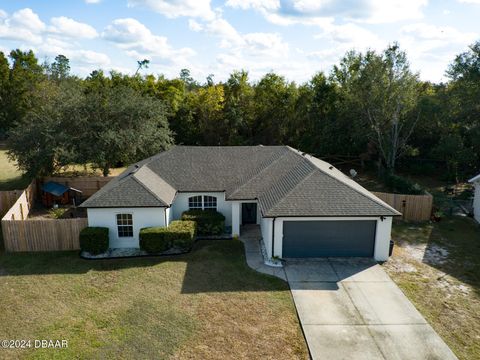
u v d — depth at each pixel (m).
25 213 22.92
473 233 20.88
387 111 31.59
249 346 10.93
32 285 14.61
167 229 17.69
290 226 16.67
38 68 65.81
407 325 12.01
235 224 19.50
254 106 43.69
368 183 32.59
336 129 37.00
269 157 23.94
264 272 15.64
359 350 10.79
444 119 32.78
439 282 14.96
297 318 12.38
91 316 12.41
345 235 16.94
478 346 11.02
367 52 31.31
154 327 11.78
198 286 14.44
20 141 26.16
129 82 47.47
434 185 32.25
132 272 15.67
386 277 15.29
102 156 26.88
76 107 28.31
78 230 18.09
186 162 22.86
